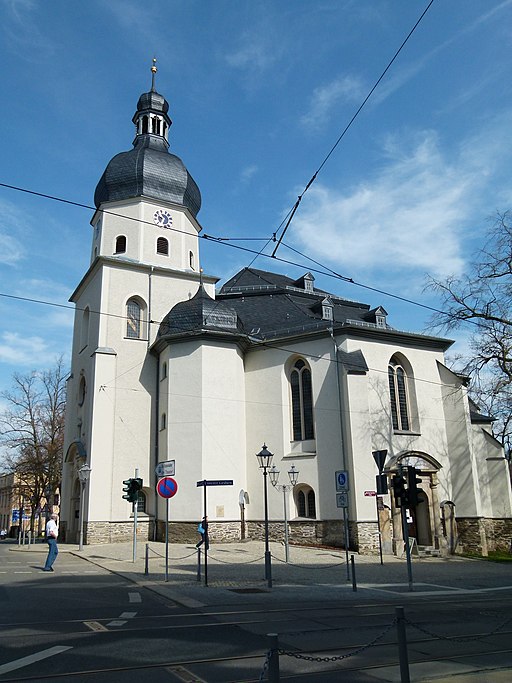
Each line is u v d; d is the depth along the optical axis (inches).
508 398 1071.6
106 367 1291.8
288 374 1262.3
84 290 1503.4
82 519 1167.0
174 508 1167.0
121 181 1446.9
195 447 1178.0
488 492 1390.3
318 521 1137.4
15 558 951.0
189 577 703.7
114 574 725.3
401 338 1267.2
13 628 391.2
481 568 949.8
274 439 1230.3
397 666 321.7
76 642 352.5
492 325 1075.3
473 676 301.7
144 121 1577.3
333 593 619.2
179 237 1461.6
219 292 1553.9
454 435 1268.5
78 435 1395.2
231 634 383.6
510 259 1055.0
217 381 1224.8
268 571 654.5
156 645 348.2
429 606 541.6
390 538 1081.4
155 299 1396.4
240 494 1200.8
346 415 1139.3
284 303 1459.2
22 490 2095.2
